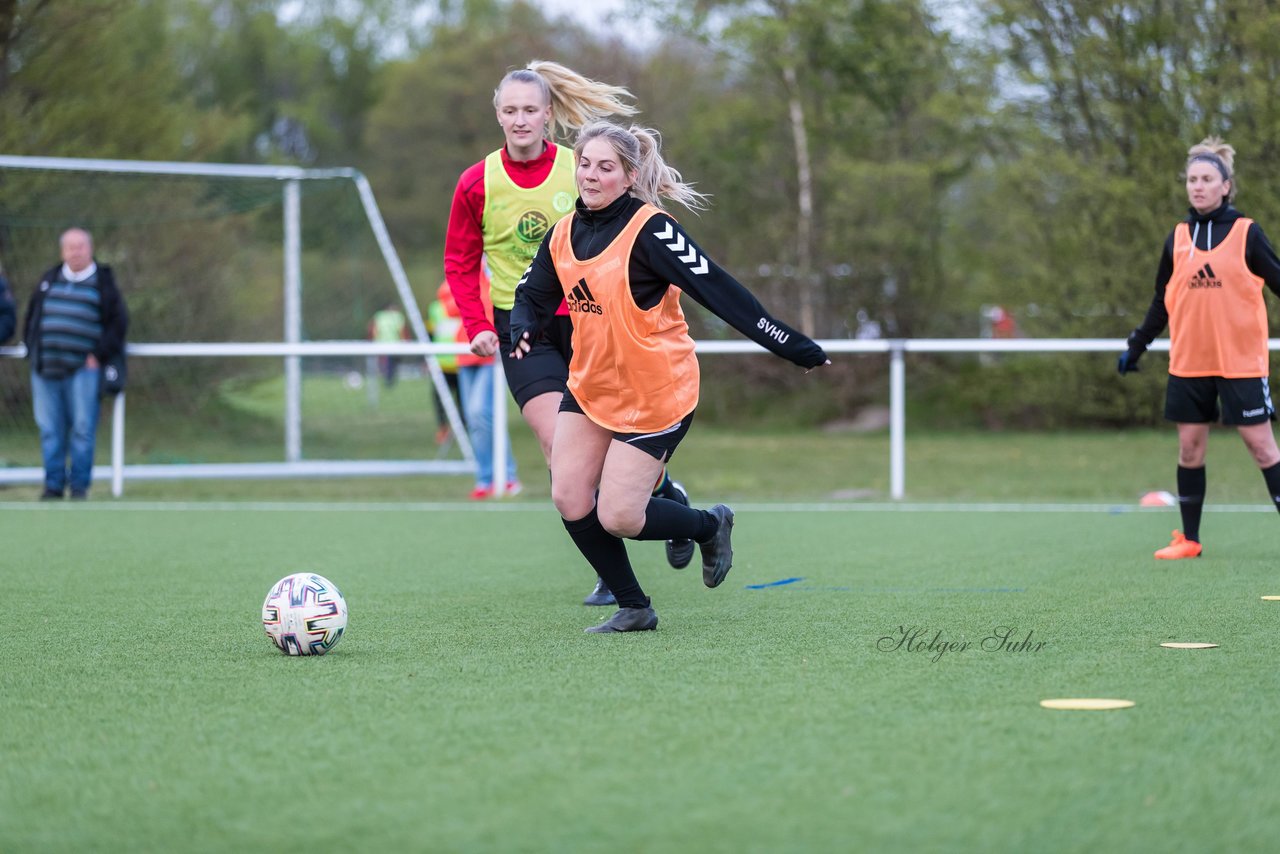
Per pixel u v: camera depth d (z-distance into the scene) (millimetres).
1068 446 61438
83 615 19594
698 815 9594
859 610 19516
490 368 42688
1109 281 67750
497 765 10906
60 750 11609
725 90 98250
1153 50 67250
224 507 39062
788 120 91812
